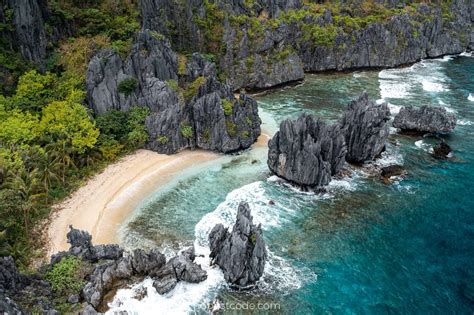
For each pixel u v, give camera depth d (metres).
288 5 122.31
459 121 82.44
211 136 71.81
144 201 59.56
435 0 145.25
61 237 51.19
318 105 92.00
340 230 54.22
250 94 99.81
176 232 53.59
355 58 118.06
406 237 52.91
